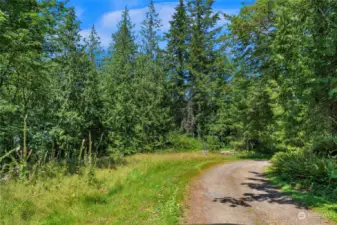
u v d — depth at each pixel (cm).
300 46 798
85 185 791
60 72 2086
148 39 3684
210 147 3225
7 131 1160
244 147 3041
